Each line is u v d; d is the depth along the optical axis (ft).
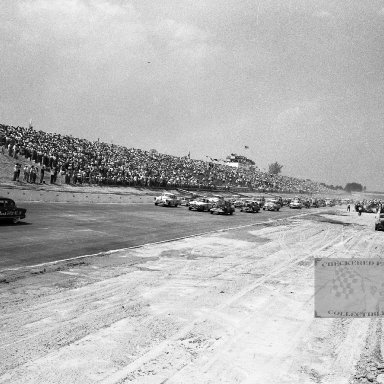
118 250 49.65
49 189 109.40
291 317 28.30
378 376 19.31
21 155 126.82
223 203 120.47
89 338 22.68
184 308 29.17
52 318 25.40
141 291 32.89
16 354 20.10
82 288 32.50
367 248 65.98
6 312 25.79
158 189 169.68
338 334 25.25
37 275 35.17
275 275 41.70
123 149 209.77
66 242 51.29
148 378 18.49
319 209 212.64
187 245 57.88
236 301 31.53
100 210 95.40
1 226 58.59
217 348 22.33
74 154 147.54
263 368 20.16
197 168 250.57
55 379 17.89
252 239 69.67
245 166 396.57
